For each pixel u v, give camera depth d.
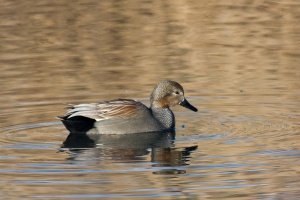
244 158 13.06
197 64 20.39
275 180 11.92
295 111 16.38
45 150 13.75
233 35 23.25
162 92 15.60
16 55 21.52
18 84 18.69
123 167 12.70
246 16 25.14
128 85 18.55
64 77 19.31
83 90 18.11
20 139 14.46
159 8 26.09
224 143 14.10
